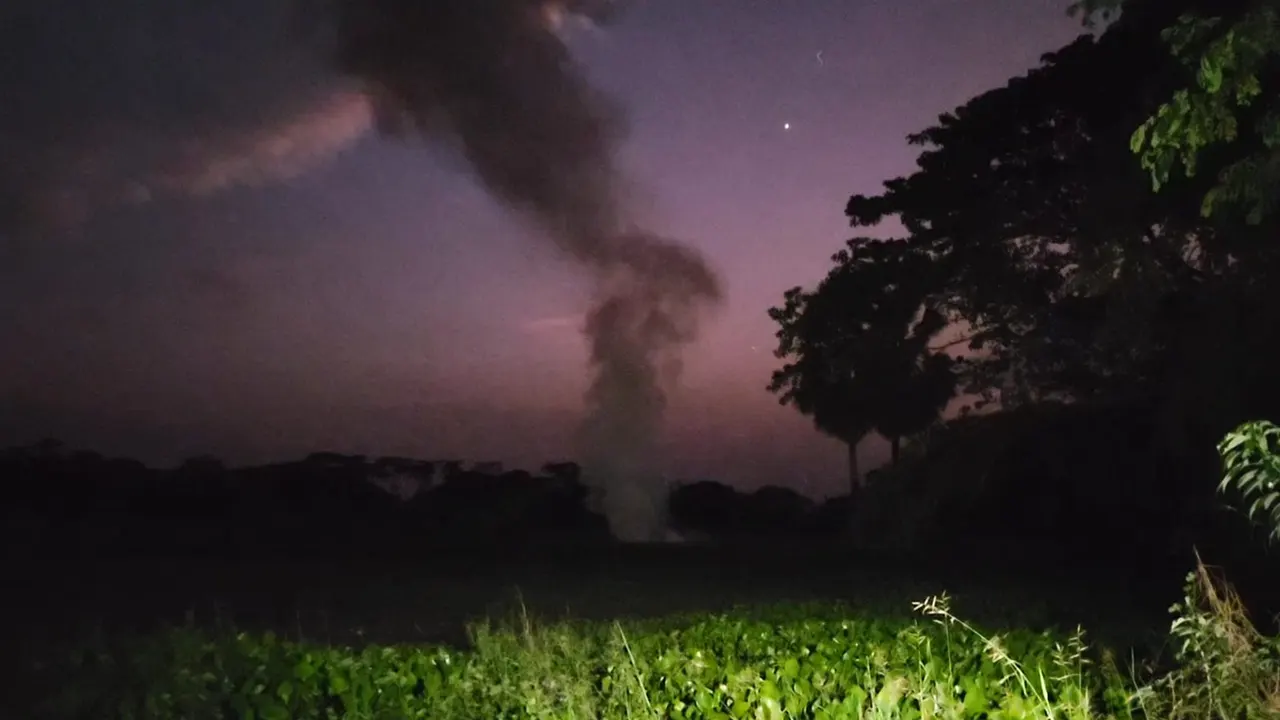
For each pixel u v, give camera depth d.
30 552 24.16
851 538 23.53
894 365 21.77
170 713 5.29
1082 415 19.06
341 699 5.80
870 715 5.32
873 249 21.23
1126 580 16.50
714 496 35.00
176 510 31.12
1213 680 5.26
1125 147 13.94
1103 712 5.58
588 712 6.00
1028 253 19.34
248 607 15.23
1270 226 11.84
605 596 16.38
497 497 33.84
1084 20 6.76
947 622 8.24
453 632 12.69
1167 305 14.01
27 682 5.58
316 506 32.50
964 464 20.47
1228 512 13.28
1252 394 13.36
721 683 6.01
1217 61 5.95
